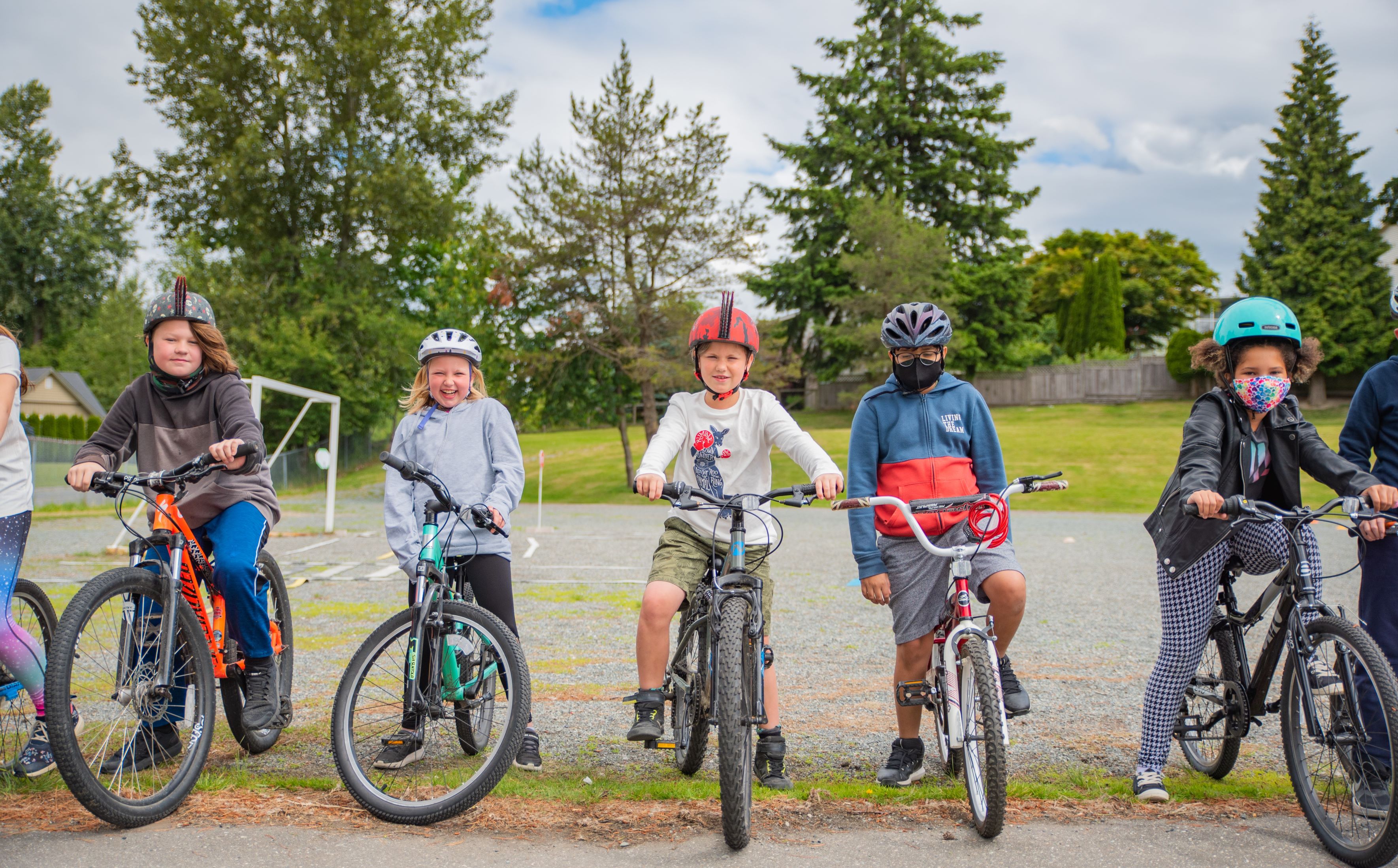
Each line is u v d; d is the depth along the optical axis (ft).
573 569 35.06
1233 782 11.85
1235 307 11.26
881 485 12.22
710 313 11.78
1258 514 10.14
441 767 11.40
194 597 11.46
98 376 158.81
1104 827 10.28
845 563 37.58
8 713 12.87
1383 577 11.23
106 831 9.65
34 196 164.86
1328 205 132.16
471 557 11.89
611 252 94.48
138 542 11.09
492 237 96.48
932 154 154.10
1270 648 10.78
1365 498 10.32
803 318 151.33
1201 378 145.07
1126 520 61.77
